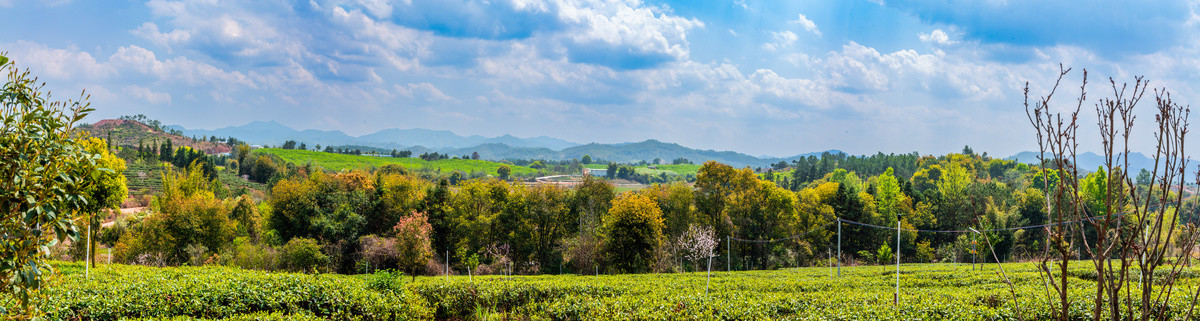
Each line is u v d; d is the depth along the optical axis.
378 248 52.25
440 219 60.41
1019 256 68.56
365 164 180.00
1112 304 4.32
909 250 73.12
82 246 36.41
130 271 28.50
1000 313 16.42
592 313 17.72
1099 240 4.30
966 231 66.56
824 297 19.88
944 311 16.58
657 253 51.38
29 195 5.73
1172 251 33.34
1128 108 4.18
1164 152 4.13
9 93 5.69
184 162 128.50
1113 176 4.39
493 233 61.91
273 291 17.47
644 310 17.47
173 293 16.42
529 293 22.22
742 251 63.44
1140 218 4.23
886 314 15.99
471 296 21.20
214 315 16.27
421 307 18.50
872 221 71.38
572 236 62.50
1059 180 4.35
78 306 14.99
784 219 65.12
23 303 6.04
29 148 5.85
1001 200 81.75
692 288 27.25
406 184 65.88
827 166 178.25
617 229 50.31
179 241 51.03
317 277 19.25
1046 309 16.11
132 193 96.06
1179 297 16.58
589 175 64.94
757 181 62.84
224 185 113.06
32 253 6.14
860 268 53.84
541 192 62.78
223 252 50.09
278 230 58.56
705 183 62.00
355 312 17.27
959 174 89.81
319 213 56.44
